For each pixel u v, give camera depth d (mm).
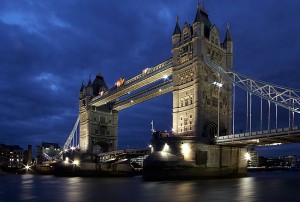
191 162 69625
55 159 156750
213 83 78375
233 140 69062
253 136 65438
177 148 71812
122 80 113438
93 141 129750
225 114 85000
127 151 107062
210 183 59562
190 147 70688
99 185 63250
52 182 76562
